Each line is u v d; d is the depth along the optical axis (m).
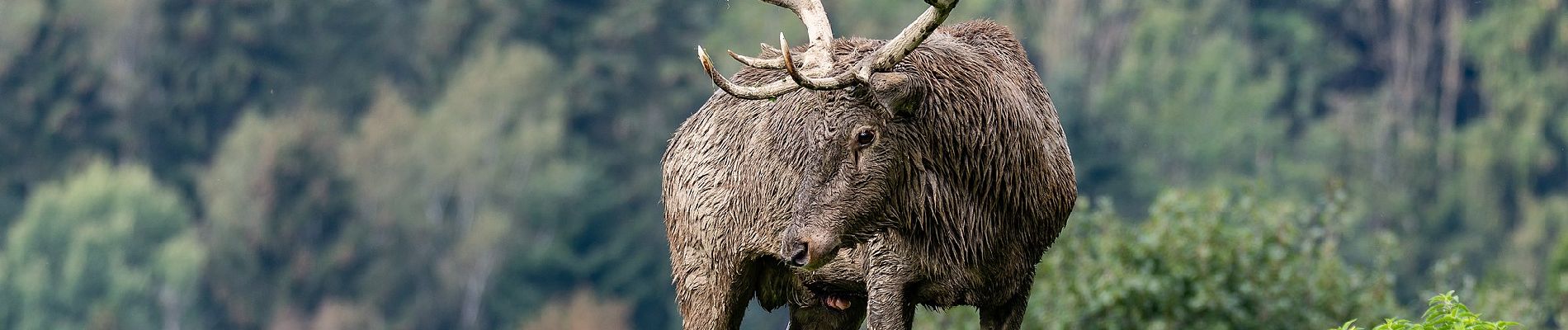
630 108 184.12
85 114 190.38
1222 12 190.25
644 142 183.00
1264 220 44.25
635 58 185.75
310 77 199.00
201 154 191.12
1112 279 42.19
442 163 174.62
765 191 23.11
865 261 23.61
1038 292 43.81
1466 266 162.00
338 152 177.75
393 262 174.00
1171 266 42.69
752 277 24.52
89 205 169.50
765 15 178.75
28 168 187.88
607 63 185.00
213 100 192.00
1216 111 173.75
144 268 167.50
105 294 164.62
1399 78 187.25
